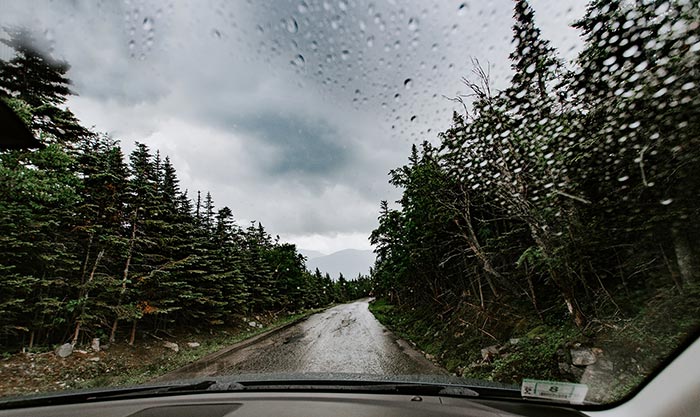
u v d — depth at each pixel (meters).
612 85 4.18
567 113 5.11
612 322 5.04
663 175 4.20
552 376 4.88
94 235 11.74
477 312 9.81
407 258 13.65
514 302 9.09
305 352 10.86
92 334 11.84
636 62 3.90
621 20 3.80
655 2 3.54
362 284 104.19
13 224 8.64
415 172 9.03
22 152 7.71
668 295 4.41
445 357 8.59
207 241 18.62
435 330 11.79
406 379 2.39
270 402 2.20
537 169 5.83
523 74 5.20
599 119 4.75
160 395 2.44
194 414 2.08
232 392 2.41
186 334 16.59
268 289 28.77
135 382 8.04
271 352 11.31
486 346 7.75
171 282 14.20
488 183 6.93
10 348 9.74
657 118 3.88
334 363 8.81
